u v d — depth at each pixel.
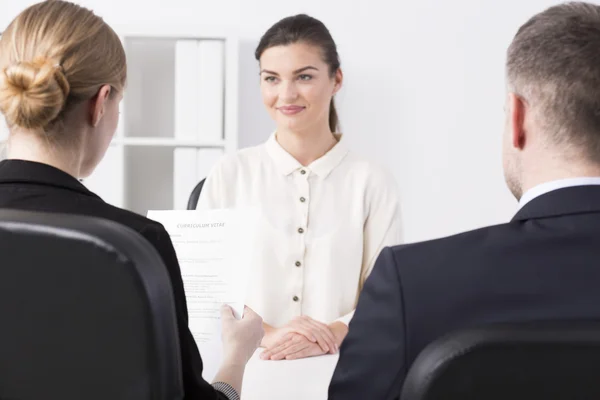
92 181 2.96
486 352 0.61
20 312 0.71
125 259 0.67
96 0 3.15
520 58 0.80
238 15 3.17
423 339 0.73
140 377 0.70
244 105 3.17
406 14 3.18
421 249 0.77
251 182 1.98
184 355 0.86
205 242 1.24
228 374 1.04
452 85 3.20
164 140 2.94
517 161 0.82
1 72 0.88
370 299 0.78
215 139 2.92
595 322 0.63
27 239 0.69
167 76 3.22
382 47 3.19
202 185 2.16
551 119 0.77
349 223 1.93
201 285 1.21
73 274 0.69
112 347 0.70
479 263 0.74
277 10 3.17
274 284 1.89
